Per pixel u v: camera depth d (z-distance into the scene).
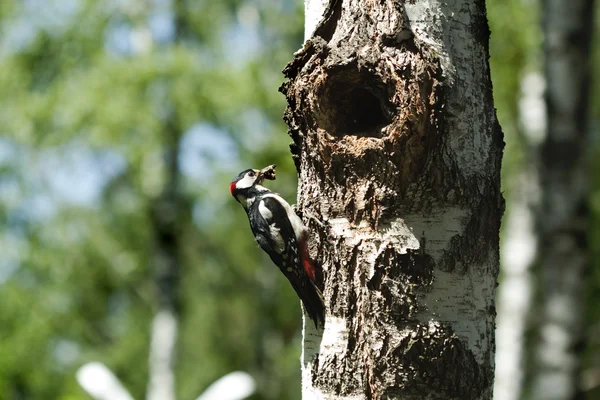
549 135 9.33
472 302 4.93
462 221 4.96
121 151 20.12
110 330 25.14
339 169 5.21
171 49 19.86
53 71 21.75
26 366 22.52
